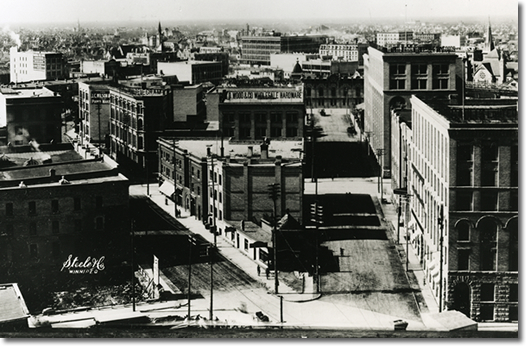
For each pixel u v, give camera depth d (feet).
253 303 330.34
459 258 311.06
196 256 392.47
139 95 593.42
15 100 539.70
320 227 441.27
